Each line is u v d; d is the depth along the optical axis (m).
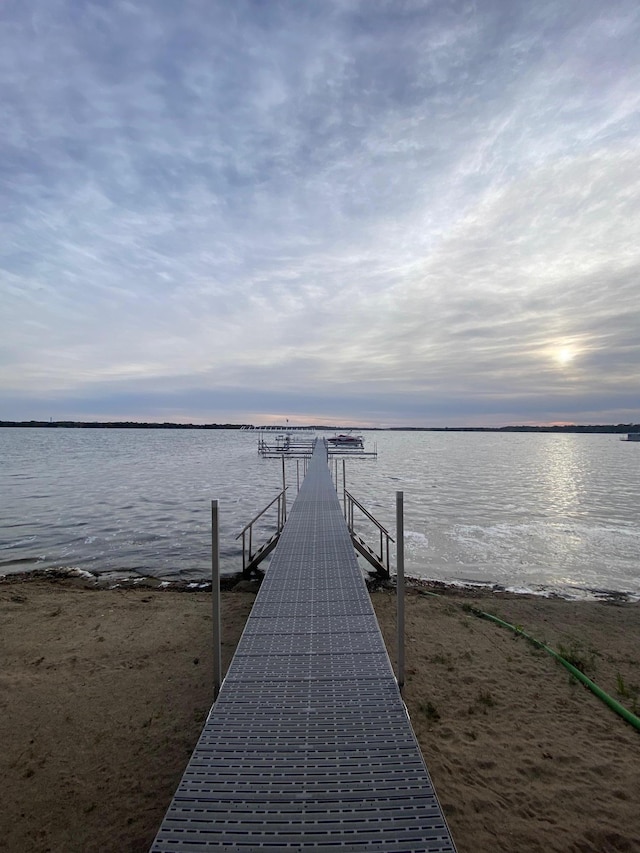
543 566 11.46
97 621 7.09
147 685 5.04
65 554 12.10
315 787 2.64
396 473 37.66
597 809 3.30
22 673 5.29
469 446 103.00
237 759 2.87
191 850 2.25
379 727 3.20
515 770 3.70
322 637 4.50
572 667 5.47
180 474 34.88
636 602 8.92
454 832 3.08
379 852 2.25
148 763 3.77
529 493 25.34
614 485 29.56
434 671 5.41
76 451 69.81
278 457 54.53
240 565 11.11
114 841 3.02
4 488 25.45
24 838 3.05
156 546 12.91
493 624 7.11
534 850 2.95
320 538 8.05
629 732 4.23
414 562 11.71
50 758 3.82
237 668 3.96
